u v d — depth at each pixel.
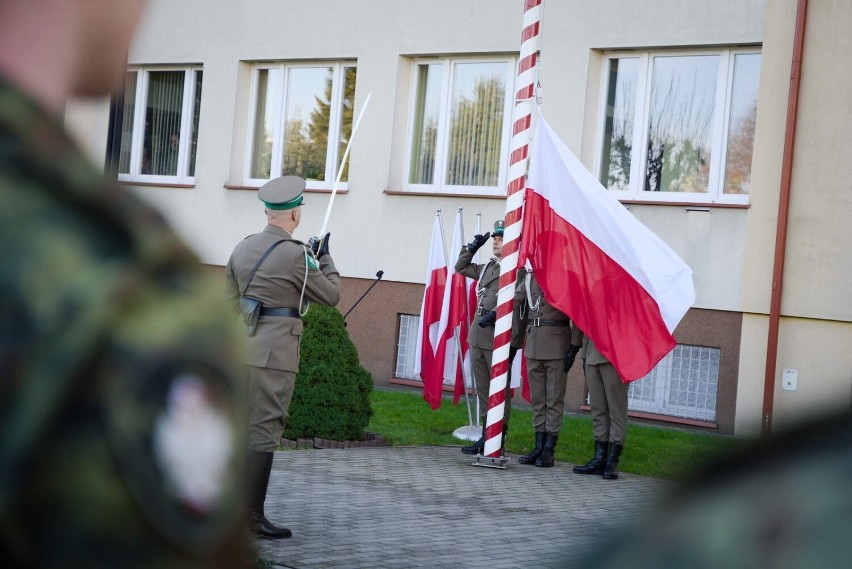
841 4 13.49
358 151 17.52
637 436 13.42
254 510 7.08
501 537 7.66
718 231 14.47
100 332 0.67
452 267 12.91
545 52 15.87
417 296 16.78
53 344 0.66
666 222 14.84
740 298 14.16
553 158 11.00
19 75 0.80
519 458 11.74
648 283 10.75
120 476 0.67
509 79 16.64
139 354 0.68
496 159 16.73
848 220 13.41
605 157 15.83
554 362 11.25
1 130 0.72
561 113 15.76
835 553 0.52
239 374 0.74
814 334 13.60
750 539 0.54
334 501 8.62
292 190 7.28
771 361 13.70
